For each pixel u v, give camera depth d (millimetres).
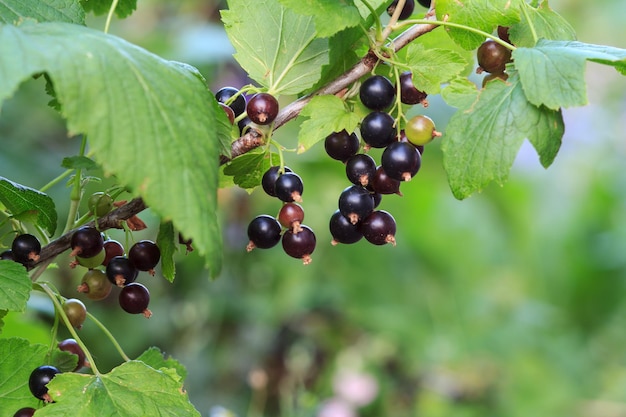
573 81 560
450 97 581
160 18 1268
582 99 557
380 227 586
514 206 1604
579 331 1721
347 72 593
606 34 2033
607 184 1844
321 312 1221
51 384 561
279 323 1171
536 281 1723
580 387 1521
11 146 1068
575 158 1894
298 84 604
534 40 593
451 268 1457
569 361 1540
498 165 571
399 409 1222
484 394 1325
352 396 1152
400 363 1251
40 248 586
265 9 604
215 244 513
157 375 571
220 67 1127
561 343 1577
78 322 607
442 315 1433
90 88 511
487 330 1486
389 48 589
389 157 576
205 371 1118
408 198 1381
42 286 598
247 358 1134
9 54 507
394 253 1367
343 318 1234
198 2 1251
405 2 615
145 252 591
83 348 583
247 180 608
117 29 1236
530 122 569
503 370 1435
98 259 599
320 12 564
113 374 569
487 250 1573
